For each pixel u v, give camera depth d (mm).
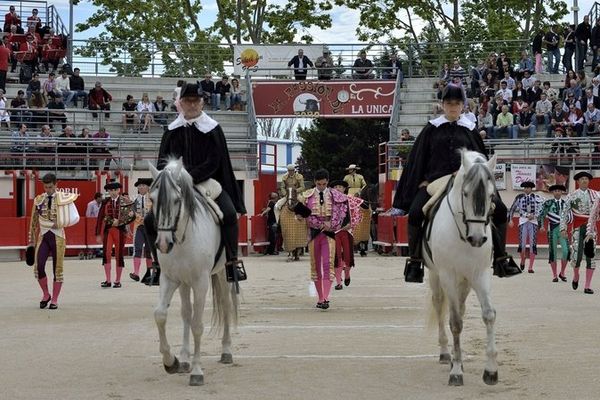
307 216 15742
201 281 9430
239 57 40094
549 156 30359
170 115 35562
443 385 9219
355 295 17969
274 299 17250
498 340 12102
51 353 11289
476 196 8812
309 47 39844
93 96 36000
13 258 28578
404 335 12688
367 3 51656
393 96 37219
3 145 30875
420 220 10055
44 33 40000
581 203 18516
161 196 9023
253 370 10055
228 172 10289
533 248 22797
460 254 9180
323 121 56812
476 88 36406
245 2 51344
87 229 28781
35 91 35062
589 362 10398
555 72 39469
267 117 37406
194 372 9281
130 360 10773
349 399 8617
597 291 18531
